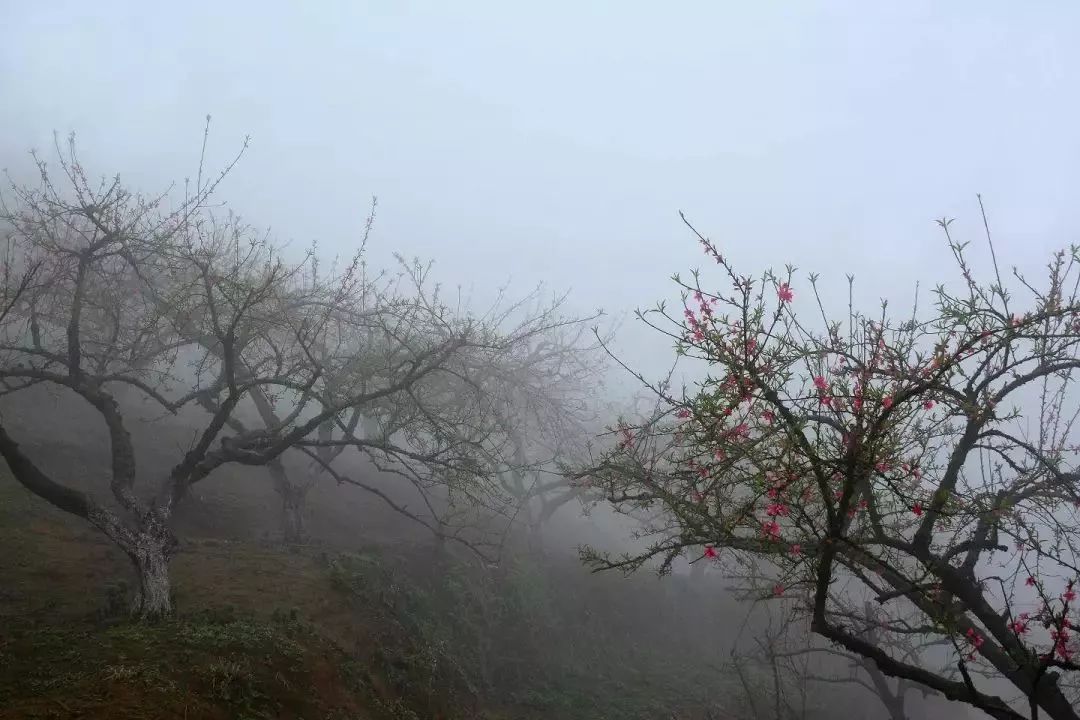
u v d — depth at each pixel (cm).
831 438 638
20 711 670
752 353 570
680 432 695
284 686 899
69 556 1284
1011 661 764
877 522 734
